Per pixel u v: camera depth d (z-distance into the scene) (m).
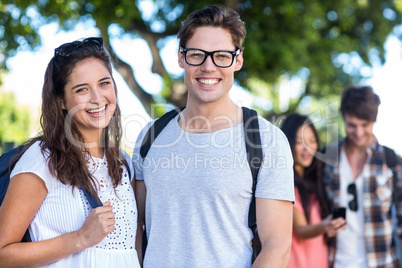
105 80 2.48
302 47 8.35
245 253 2.39
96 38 2.51
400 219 3.70
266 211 2.33
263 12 8.34
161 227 2.48
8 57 8.23
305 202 3.75
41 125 2.43
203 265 2.37
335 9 9.57
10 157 2.37
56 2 8.02
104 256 2.39
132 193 2.60
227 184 2.37
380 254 3.66
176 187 2.45
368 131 3.71
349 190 3.78
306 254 3.72
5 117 26.06
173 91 8.90
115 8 7.93
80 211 2.39
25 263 2.23
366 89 3.73
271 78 9.10
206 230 2.39
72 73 2.40
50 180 2.33
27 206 2.26
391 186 3.70
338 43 9.55
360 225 3.73
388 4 11.01
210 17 2.48
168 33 8.72
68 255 2.30
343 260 3.76
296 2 8.39
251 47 8.05
